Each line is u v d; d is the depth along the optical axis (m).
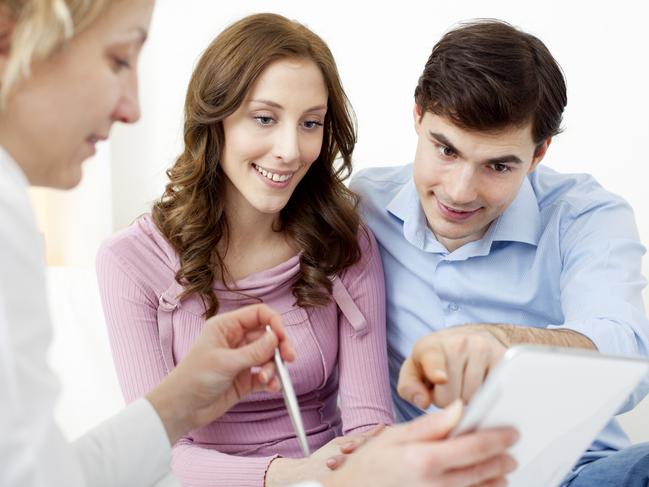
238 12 2.42
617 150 2.16
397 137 2.33
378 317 1.51
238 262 1.47
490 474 0.68
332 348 1.49
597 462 1.29
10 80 0.66
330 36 2.33
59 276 2.17
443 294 1.50
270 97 1.32
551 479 0.85
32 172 0.73
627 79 2.13
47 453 0.61
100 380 1.89
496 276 1.49
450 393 0.84
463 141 1.26
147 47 2.47
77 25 0.68
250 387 1.02
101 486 0.89
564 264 1.46
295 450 1.44
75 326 1.99
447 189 1.31
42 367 0.62
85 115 0.72
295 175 1.39
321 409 1.50
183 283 1.41
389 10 2.29
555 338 1.04
